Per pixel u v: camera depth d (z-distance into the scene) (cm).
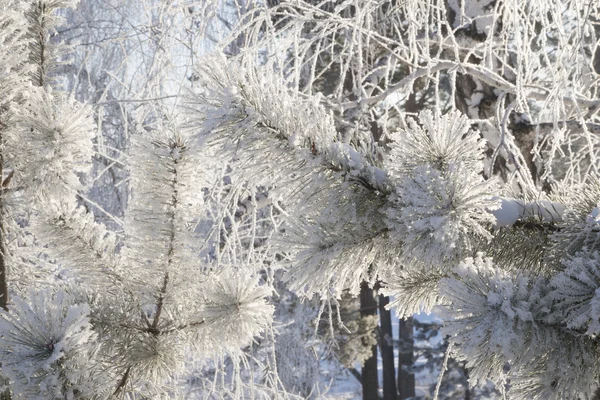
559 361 201
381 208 209
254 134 205
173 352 237
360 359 1197
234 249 326
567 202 216
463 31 420
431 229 202
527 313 196
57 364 210
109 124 547
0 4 224
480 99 409
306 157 206
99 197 551
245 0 380
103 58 563
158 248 234
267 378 341
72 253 236
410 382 1773
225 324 234
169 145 230
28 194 232
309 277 210
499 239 213
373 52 441
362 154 213
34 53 245
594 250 207
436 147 208
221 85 206
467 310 197
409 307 217
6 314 212
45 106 227
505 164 393
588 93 384
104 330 232
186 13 384
